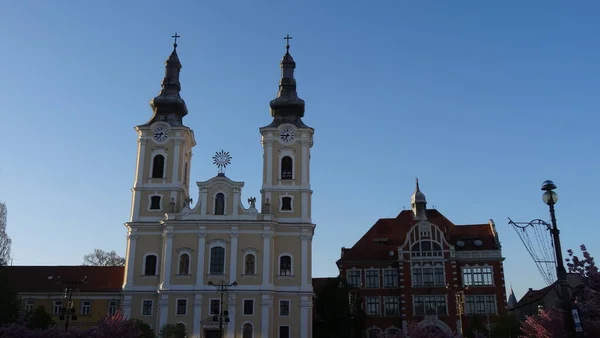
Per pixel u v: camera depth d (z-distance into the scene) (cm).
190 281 8344
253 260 8462
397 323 9744
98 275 8981
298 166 9050
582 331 2634
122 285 8725
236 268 8388
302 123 9369
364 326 9562
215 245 8512
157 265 8550
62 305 8619
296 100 9475
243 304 8256
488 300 9544
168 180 8931
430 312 9569
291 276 8500
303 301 8375
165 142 9100
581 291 3281
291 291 8406
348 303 9219
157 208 8825
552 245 2906
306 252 8619
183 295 8281
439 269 9769
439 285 9675
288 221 8775
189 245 8500
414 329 5478
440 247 9838
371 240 10681
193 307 8212
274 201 8888
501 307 9469
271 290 8275
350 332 9119
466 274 9744
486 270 9719
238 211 8675
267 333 8100
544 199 2794
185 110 9600
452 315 9481
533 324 4284
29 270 9081
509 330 8325
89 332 5188
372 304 9956
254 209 8662
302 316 8312
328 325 9119
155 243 8656
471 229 10519
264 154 9138
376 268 10156
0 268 6875
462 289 9631
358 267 10200
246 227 8575
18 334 4897
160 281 8419
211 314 8188
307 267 8538
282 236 8688
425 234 9931
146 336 6812
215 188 8788
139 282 8475
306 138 9181
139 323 6912
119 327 5484
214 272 8388
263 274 8356
